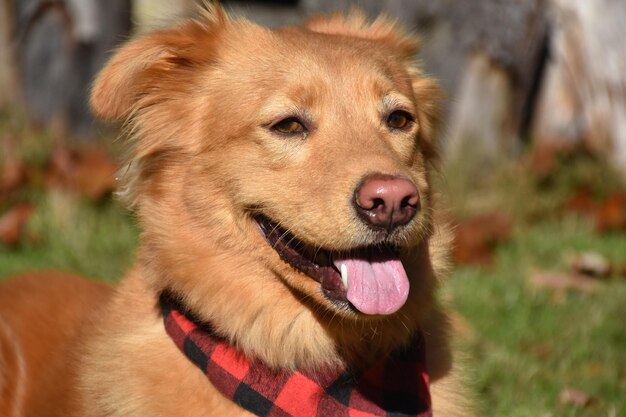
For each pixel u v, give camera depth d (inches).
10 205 353.1
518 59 394.3
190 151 173.9
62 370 195.6
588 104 418.6
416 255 177.2
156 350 172.7
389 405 173.0
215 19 184.2
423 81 200.8
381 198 151.6
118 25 410.6
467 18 386.3
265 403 167.8
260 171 166.1
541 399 226.8
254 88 170.6
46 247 321.7
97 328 188.5
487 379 234.5
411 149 175.9
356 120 167.3
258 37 179.5
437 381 183.9
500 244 347.6
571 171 398.9
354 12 211.9
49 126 410.9
